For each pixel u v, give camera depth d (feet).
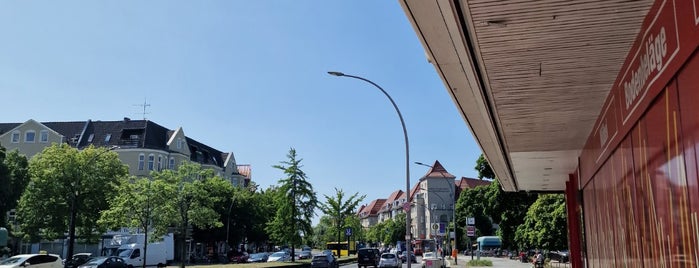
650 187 17.17
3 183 123.44
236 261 194.08
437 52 18.25
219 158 285.64
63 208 125.39
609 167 25.17
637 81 17.26
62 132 230.48
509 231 128.47
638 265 19.76
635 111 17.90
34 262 88.07
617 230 23.91
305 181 134.92
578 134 33.17
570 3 14.51
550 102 24.91
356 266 158.10
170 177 112.88
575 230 49.67
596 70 20.20
